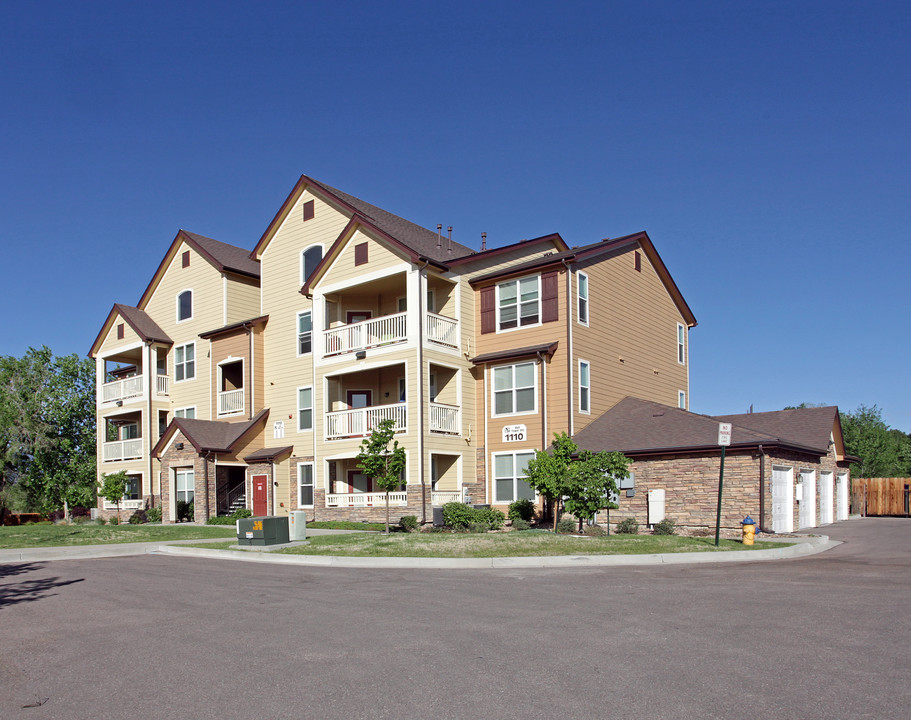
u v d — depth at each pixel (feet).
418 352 85.71
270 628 31.17
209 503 101.60
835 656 24.80
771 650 25.70
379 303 100.94
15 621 34.53
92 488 135.64
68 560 61.62
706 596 36.52
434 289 95.61
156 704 21.45
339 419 93.71
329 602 37.27
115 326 133.80
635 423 86.12
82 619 34.58
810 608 32.91
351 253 94.89
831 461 99.19
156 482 122.42
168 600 39.29
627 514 79.66
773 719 19.06
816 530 81.71
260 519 66.64
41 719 20.43
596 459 68.18
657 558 52.29
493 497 90.33
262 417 107.14
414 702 21.01
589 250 91.97
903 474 163.94
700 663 24.25
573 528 75.46
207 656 26.73
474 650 26.55
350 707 20.72
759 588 38.68
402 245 88.79
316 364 96.63
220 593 41.29
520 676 23.21
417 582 43.80
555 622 30.99
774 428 96.12
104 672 25.03
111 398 132.87
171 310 127.24
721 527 73.56
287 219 109.29
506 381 91.04
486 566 51.55
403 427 86.33
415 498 83.76
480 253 95.86
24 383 160.04
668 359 112.27
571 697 21.11
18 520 165.99
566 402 86.12
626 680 22.57
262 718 20.04
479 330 94.99
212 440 104.42
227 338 113.91
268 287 110.73
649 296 108.27
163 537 79.71
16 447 155.63
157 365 129.18
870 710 19.58
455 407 90.48
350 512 90.99
